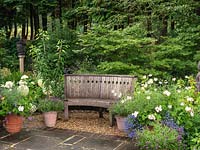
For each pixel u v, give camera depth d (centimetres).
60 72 602
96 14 940
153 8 827
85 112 604
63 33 934
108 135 462
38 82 581
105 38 677
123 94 524
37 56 621
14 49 1151
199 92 437
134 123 416
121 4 870
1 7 1222
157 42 831
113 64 650
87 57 804
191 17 837
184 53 707
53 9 1196
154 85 513
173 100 420
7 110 449
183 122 398
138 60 689
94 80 563
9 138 443
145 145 369
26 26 1406
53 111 501
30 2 1166
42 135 459
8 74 760
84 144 423
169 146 361
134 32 724
